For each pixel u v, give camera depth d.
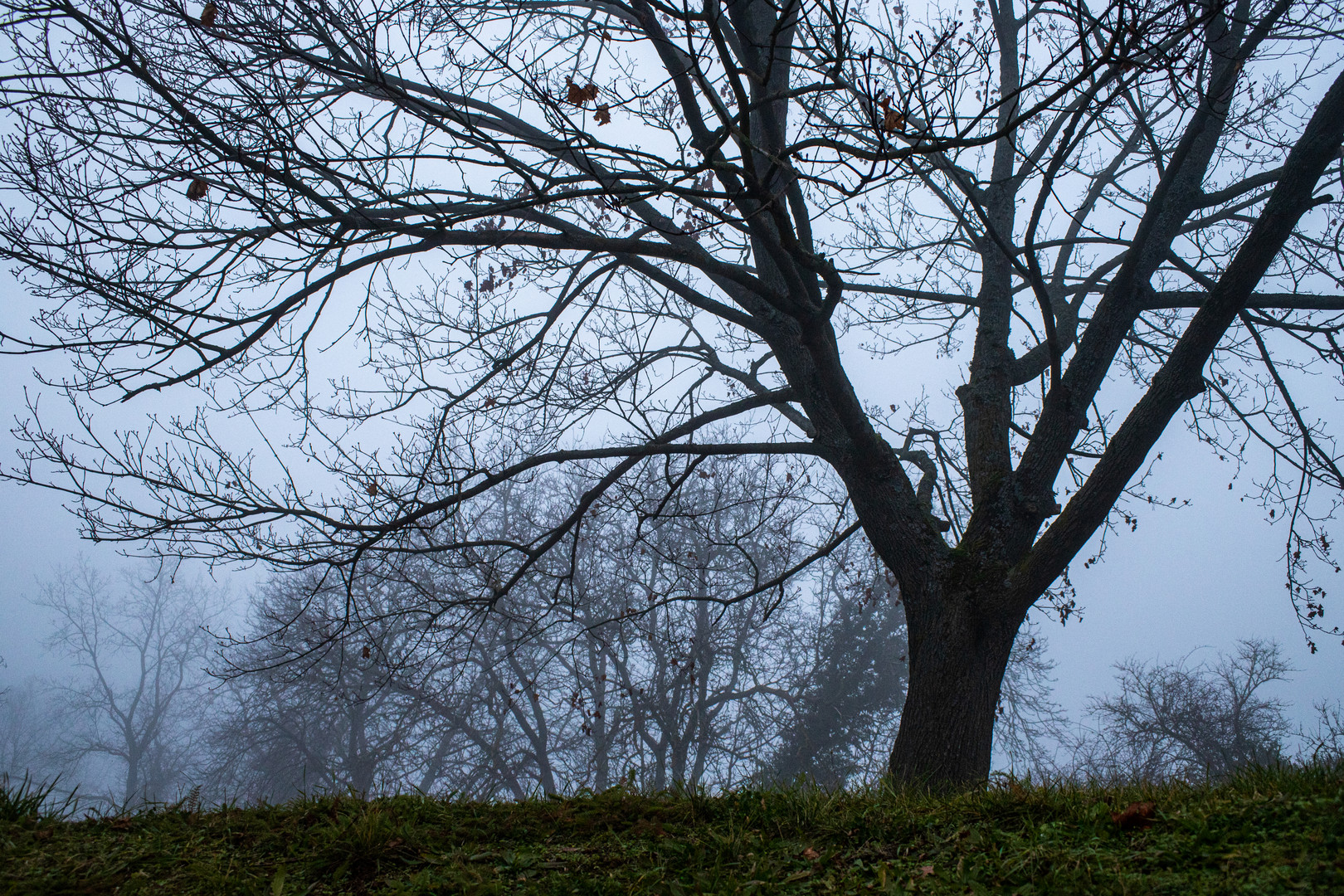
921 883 3.22
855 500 7.81
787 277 6.41
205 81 6.02
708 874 3.45
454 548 8.11
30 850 3.66
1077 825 3.70
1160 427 7.19
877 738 23.17
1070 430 7.61
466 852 3.77
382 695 21.66
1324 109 6.94
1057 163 6.34
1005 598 7.02
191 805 4.58
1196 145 8.38
